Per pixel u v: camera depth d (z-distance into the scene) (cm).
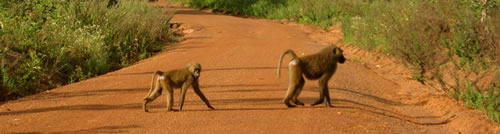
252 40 2283
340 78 1378
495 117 1048
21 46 1465
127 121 896
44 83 1308
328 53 976
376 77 1535
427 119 1089
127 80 1302
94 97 1098
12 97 1162
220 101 1062
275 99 1089
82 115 945
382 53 1941
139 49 1928
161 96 1102
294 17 3594
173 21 3131
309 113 963
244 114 953
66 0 1980
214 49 1952
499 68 1340
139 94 1129
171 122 888
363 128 887
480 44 1565
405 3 2134
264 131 841
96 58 1554
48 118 923
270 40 2312
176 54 1833
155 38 2159
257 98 1096
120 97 1098
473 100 1195
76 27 1808
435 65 1538
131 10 2225
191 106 1013
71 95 1117
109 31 1859
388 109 1135
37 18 1759
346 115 959
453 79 1470
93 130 841
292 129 856
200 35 2494
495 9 1631
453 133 993
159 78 953
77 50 1562
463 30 1642
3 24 1516
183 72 952
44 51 1464
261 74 1398
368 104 1134
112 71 1567
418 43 1598
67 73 1448
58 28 1684
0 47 1327
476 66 1404
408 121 1041
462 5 1841
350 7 3312
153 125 870
